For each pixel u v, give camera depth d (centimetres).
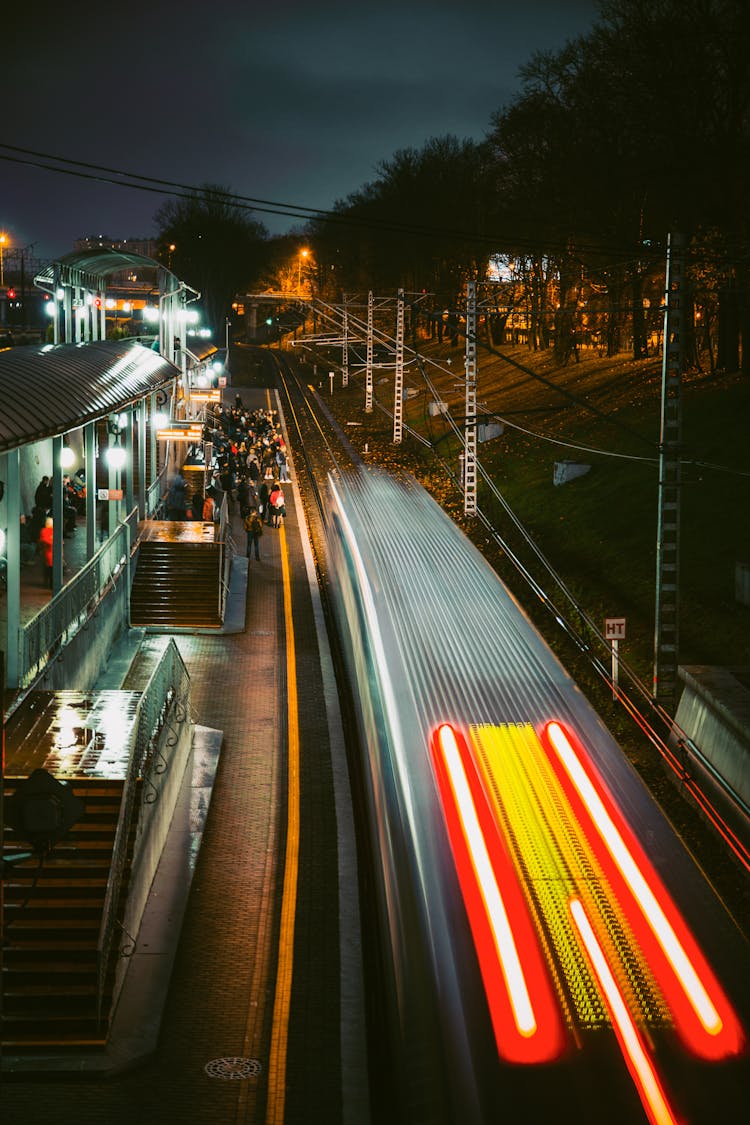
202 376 7181
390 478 5106
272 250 17350
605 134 5431
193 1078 1193
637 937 1218
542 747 1764
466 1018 1090
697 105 4672
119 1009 1297
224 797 1983
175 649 2045
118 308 7338
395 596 2673
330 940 1491
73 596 2255
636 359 6694
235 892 1620
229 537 3972
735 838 1842
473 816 1496
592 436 5275
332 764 2162
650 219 5269
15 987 1258
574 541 4091
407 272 11744
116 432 2994
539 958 1180
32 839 861
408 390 8988
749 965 1181
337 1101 1162
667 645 2455
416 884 1348
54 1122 1108
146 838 1558
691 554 3500
